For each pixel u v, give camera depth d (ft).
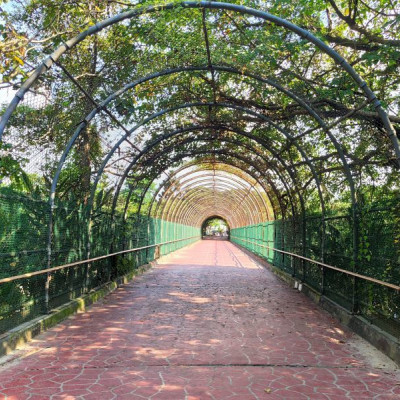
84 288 26.71
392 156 22.74
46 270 18.94
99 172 28.35
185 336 18.70
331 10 25.88
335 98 23.22
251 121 32.24
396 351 15.23
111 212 33.73
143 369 14.15
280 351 16.52
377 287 18.40
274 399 11.69
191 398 11.68
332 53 17.79
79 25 19.01
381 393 12.26
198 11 19.80
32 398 11.55
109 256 31.53
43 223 20.07
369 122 23.45
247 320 22.25
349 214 22.38
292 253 37.86
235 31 23.13
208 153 43.47
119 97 24.95
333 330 20.30
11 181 21.03
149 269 49.67
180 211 96.53
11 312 17.21
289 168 35.68
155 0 18.21
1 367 14.17
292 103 28.09
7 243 16.58
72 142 21.86
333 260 25.41
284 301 28.68
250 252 80.64
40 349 16.33
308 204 34.50
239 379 13.28
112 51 23.91
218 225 250.37
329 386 12.77
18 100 15.48
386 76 22.89
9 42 14.74
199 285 35.91
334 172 30.58
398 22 19.01
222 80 26.89
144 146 34.12
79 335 18.58
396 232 16.55
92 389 12.27
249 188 72.84
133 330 19.69
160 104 29.37
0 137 14.93
